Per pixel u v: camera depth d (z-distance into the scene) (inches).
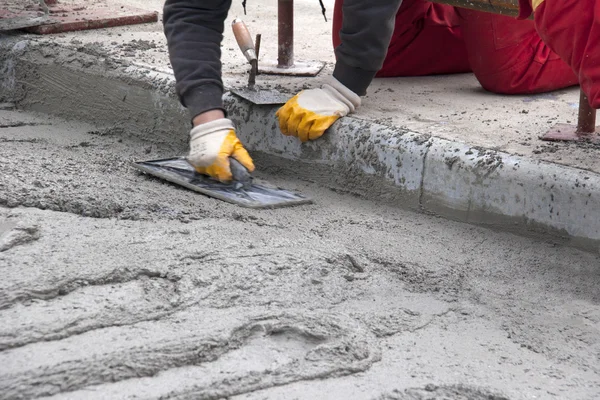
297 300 101.5
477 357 97.8
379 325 100.0
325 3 191.2
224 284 101.5
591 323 103.2
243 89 131.7
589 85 106.1
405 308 102.7
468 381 94.9
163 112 136.7
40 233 105.6
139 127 139.0
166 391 91.2
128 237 106.5
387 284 105.8
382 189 122.7
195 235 108.4
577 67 106.9
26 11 156.2
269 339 97.2
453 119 125.9
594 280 109.5
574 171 113.0
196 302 99.3
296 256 106.3
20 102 148.8
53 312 96.3
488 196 116.6
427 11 139.3
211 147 119.2
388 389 93.4
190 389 91.5
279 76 139.6
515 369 97.0
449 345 98.9
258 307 99.9
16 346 93.2
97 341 94.2
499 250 114.0
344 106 125.8
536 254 113.1
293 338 97.5
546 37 107.7
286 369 94.0
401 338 99.1
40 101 147.1
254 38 159.0
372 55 124.0
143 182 121.5
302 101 125.5
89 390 90.9
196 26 121.6
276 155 129.3
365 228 116.6
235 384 92.4
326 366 94.6
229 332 96.1
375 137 122.7
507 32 130.9
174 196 117.8
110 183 117.7
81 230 107.1
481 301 105.3
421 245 114.0
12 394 89.9
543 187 113.8
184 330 96.0
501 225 116.6
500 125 124.0
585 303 106.0
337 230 115.6
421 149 120.0
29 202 110.7
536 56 133.1
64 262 101.3
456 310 103.6
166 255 103.9
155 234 107.6
